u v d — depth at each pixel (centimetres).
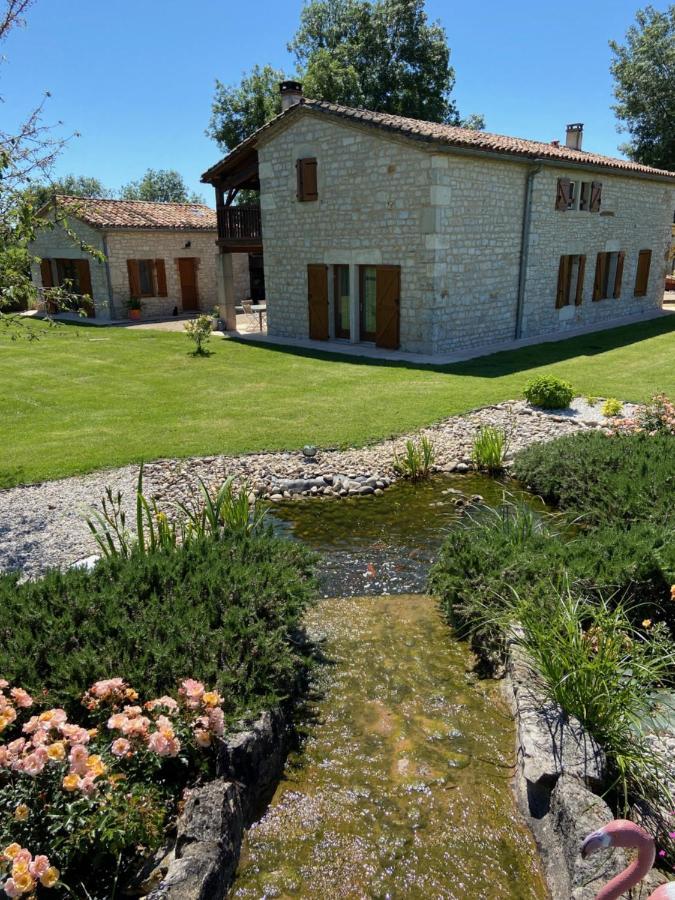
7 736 307
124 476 758
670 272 3041
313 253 1625
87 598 400
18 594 411
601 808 285
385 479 773
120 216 2202
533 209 1573
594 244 1844
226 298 1925
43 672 348
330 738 371
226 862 279
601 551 486
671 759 332
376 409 1024
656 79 2920
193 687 316
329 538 642
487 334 1564
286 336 1769
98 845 263
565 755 318
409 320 1458
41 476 751
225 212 1850
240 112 3080
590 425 930
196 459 810
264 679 370
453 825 314
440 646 459
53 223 709
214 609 409
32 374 1338
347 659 445
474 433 916
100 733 311
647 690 363
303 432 912
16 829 255
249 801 320
